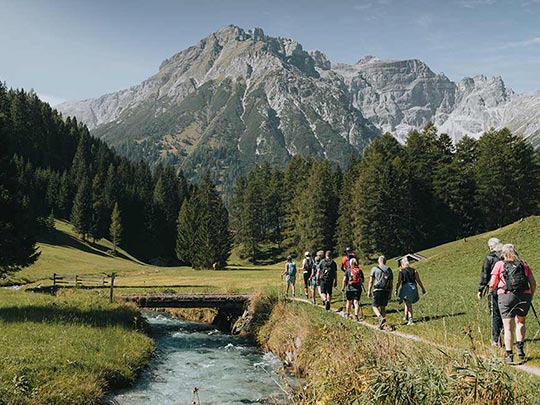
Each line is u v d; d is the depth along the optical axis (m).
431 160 92.69
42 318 22.95
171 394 16.09
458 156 96.38
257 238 120.75
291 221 114.69
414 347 10.34
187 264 128.50
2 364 14.08
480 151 100.25
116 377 16.77
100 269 76.44
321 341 17.50
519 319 11.64
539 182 93.50
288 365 20.16
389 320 19.56
